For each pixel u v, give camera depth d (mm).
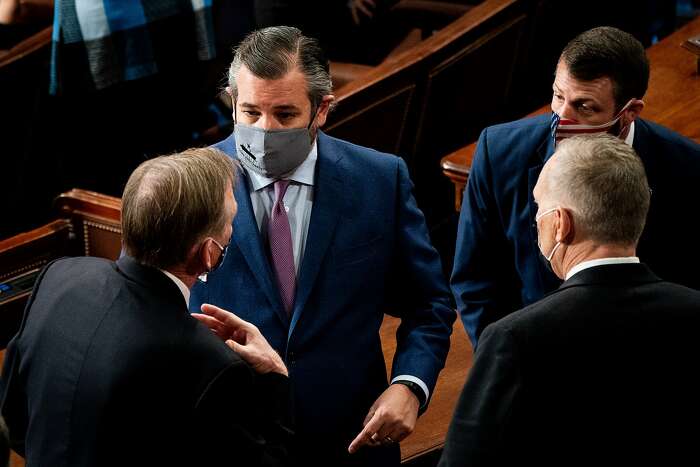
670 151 9766
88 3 16672
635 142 9719
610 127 9312
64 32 16797
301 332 9133
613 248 7605
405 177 9641
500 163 9984
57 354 7609
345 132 16859
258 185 9203
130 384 7305
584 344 7277
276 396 8289
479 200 10227
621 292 7445
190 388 7375
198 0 17328
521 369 7230
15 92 19516
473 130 19219
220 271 9211
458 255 10516
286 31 8867
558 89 9320
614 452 7297
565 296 7480
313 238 9148
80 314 7660
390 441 9141
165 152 18875
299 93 8727
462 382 13516
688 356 7305
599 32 9180
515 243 10016
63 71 17125
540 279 9906
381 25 21078
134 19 16953
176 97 18234
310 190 9297
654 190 9766
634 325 7320
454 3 21672
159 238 7562
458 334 14469
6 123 19734
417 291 9633
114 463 7305
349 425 9422
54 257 15789
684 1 22453
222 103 19312
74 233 15789
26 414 8039
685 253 9961
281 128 8781
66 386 7484
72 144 18453
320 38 17703
